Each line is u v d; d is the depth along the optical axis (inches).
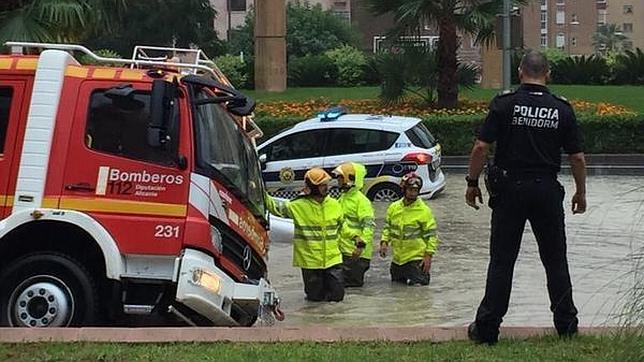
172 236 270.1
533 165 245.1
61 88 276.1
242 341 261.6
